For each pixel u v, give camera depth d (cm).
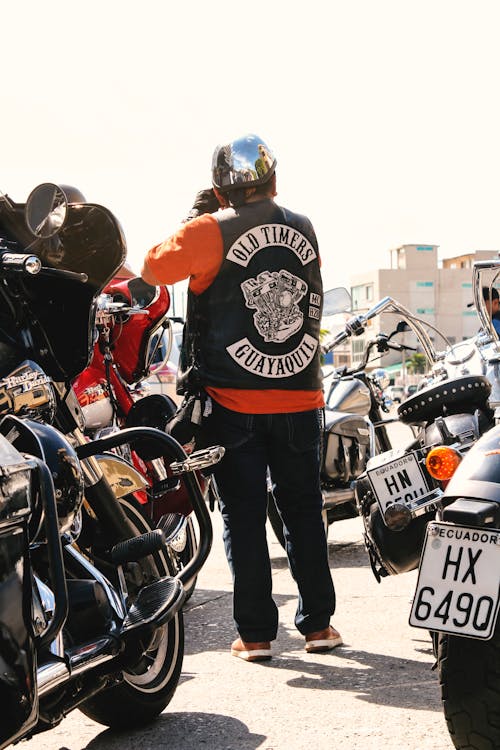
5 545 248
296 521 445
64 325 323
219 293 425
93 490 325
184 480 324
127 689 338
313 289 441
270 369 428
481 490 279
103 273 321
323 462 655
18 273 302
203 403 428
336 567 641
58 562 260
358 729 341
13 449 260
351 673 408
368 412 708
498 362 450
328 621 446
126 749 332
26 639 249
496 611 264
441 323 12788
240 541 434
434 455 349
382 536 414
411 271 12750
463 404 411
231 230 424
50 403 308
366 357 701
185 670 423
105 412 509
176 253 420
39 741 347
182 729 350
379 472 403
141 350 518
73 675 277
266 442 437
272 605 438
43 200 300
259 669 420
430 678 397
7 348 311
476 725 266
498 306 525
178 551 411
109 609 299
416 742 327
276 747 327
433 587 272
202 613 536
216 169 436
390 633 468
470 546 271
